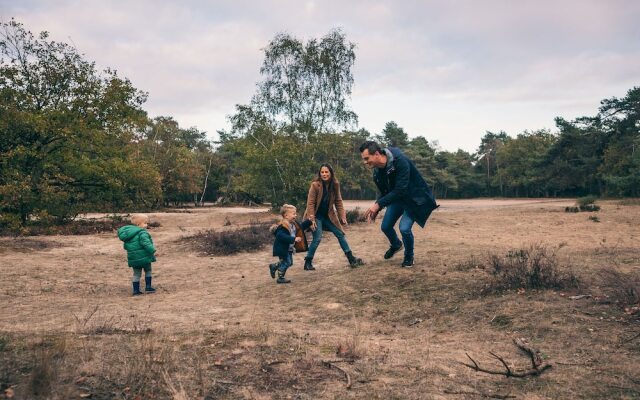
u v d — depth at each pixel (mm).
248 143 30641
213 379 2766
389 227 6789
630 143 49812
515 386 2756
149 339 3633
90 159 24422
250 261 10297
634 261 6121
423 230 15008
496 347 3594
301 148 28828
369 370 3035
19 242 13094
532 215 22250
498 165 99188
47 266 9188
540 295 4711
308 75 30547
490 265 6191
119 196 24500
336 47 30375
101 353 3146
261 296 6273
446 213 24938
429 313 4738
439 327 4316
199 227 20859
